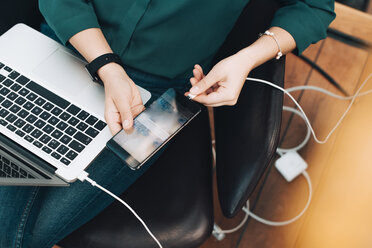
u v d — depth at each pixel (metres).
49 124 0.73
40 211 0.81
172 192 0.82
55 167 0.69
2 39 0.80
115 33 0.81
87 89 0.76
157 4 0.75
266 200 1.27
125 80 0.73
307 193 1.28
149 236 0.78
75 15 0.75
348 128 1.35
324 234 1.21
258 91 0.74
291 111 1.39
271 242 1.22
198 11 0.76
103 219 0.80
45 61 0.79
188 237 0.78
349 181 1.28
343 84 1.42
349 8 1.37
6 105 0.74
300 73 1.45
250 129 0.73
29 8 0.91
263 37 0.75
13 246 0.78
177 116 0.71
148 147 0.68
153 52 0.81
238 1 0.78
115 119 0.71
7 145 0.71
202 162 0.86
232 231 1.22
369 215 1.23
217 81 0.71
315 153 1.33
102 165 0.81
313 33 0.76
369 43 1.44
